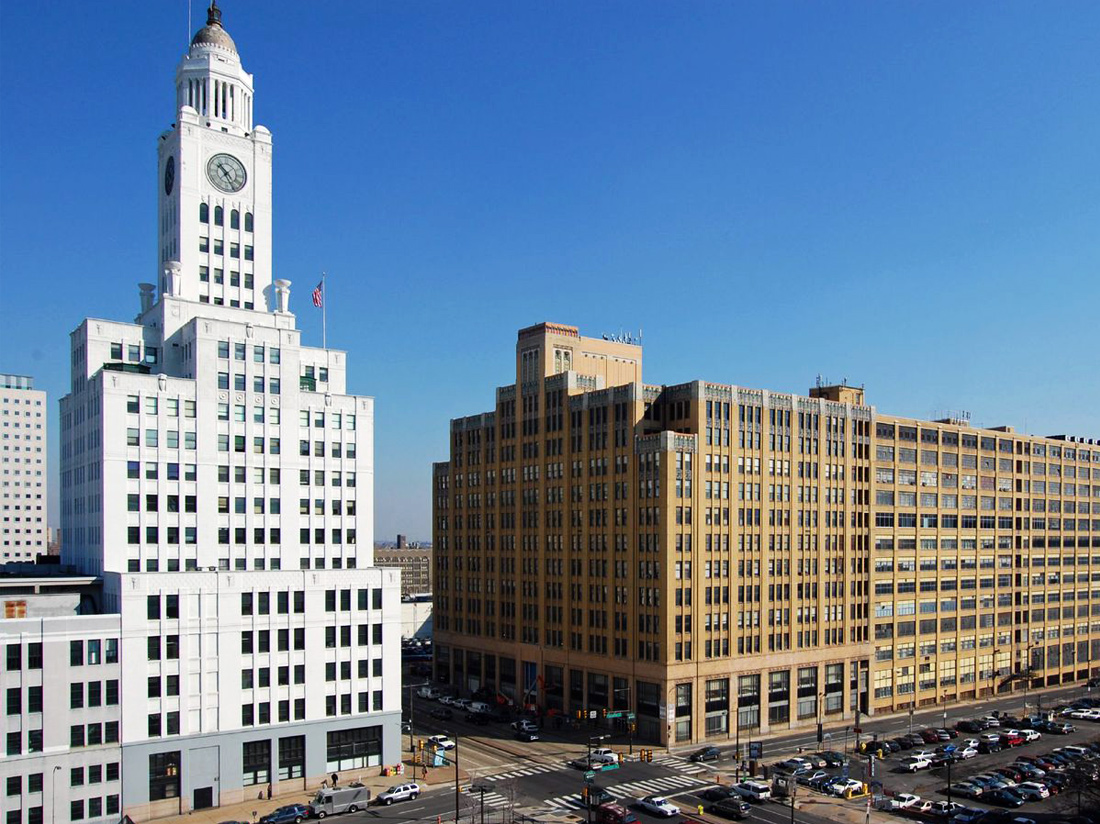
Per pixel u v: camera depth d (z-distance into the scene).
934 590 166.12
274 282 126.38
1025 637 183.38
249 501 110.75
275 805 101.38
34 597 97.06
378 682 114.62
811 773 114.25
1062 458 195.00
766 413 143.75
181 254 118.81
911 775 115.06
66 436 116.44
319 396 117.38
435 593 186.62
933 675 164.88
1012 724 144.12
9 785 89.31
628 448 139.25
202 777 100.56
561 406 154.88
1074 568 195.50
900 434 162.75
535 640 157.50
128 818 92.94
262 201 126.19
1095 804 95.75
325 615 111.06
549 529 155.75
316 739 109.06
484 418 174.88
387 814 98.12
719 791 105.25
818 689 145.75
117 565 101.44
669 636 129.62
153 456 104.38
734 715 135.12
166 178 124.94
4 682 89.69
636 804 100.88
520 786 109.31
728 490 138.00
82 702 93.81
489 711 149.75
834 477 151.62
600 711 141.12
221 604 103.44
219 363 109.81
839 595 150.50
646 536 134.50
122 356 112.56
